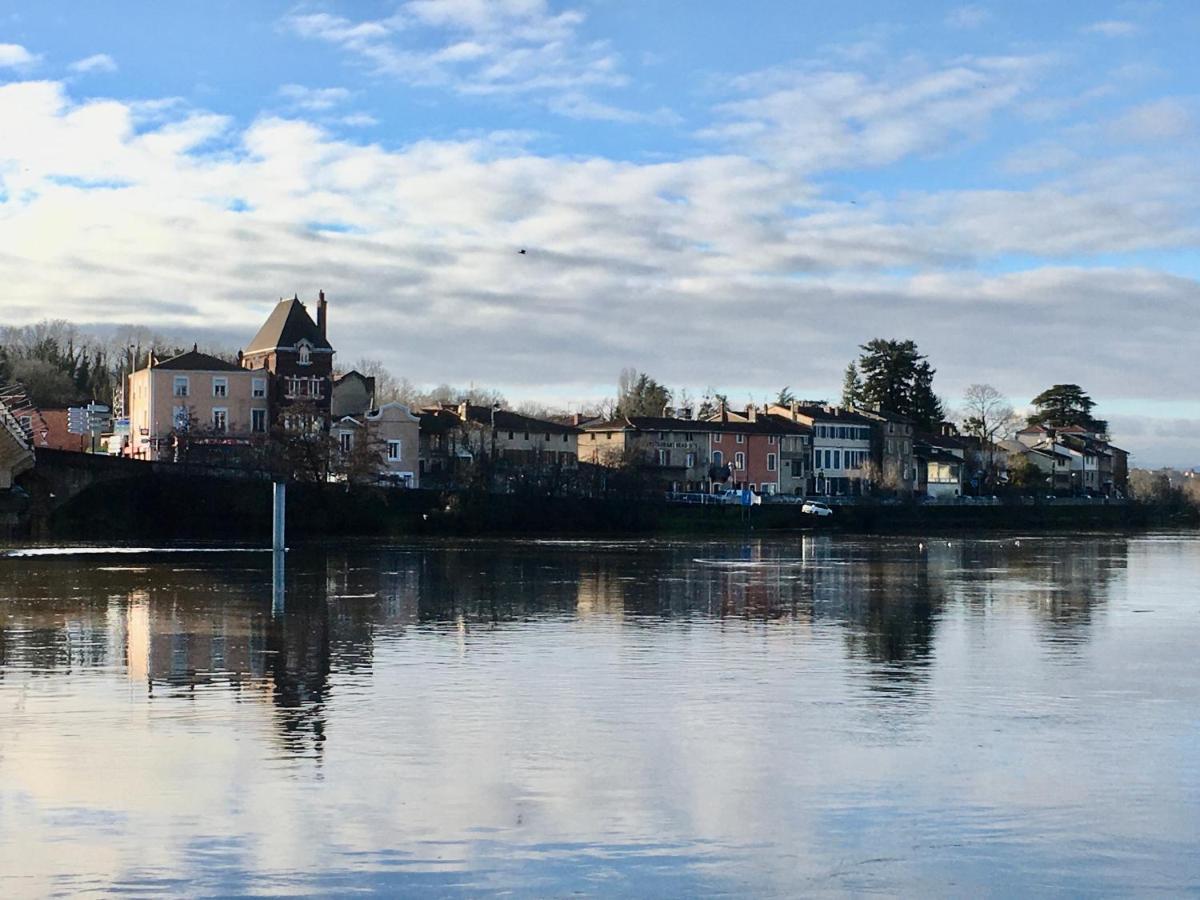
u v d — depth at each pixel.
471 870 21.17
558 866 21.38
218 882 20.53
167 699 34.12
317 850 21.98
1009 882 20.92
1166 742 30.00
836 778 26.70
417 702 34.12
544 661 41.31
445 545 109.25
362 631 48.38
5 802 24.42
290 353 156.12
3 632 47.00
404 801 24.77
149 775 26.31
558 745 29.30
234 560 86.06
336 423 154.75
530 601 60.56
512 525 138.50
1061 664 41.66
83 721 31.27
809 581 75.12
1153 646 46.22
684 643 45.97
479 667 40.00
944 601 63.31
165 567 78.69
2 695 34.50
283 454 131.50
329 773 26.66
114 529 115.88
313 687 36.16
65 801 24.52
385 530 130.38
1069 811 24.50
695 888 20.55
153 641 44.94
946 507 179.62
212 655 41.78
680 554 101.06
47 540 105.44
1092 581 78.00
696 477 184.38
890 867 21.50
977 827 23.53
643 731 30.80
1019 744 29.73
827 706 34.03
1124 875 21.23
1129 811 24.53
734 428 189.62
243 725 30.98
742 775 26.84
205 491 122.44
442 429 167.75
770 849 22.30
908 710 33.56
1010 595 67.25
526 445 176.25
